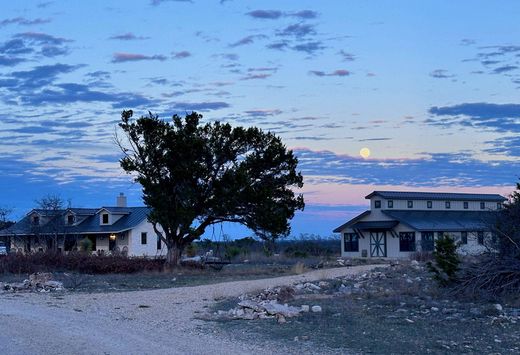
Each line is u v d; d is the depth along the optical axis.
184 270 36.78
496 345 12.43
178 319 16.94
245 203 39.25
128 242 64.31
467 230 46.75
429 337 13.32
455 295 19.16
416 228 50.28
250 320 16.38
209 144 39.22
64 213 63.38
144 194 40.16
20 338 13.59
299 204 41.09
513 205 21.16
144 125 38.59
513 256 19.12
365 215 55.06
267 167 39.94
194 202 39.28
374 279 26.70
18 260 35.75
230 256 50.25
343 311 17.20
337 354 11.84
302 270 34.94
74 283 28.19
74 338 13.55
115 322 16.34
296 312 16.86
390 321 15.43
